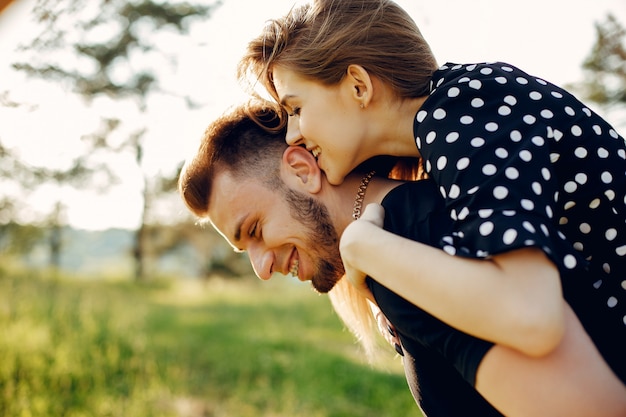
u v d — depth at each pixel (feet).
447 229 4.36
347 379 26.09
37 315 30.94
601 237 4.52
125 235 83.66
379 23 5.16
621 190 4.55
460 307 3.89
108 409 21.36
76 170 73.67
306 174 5.51
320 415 22.29
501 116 4.41
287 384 25.98
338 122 5.13
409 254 4.18
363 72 5.03
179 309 47.67
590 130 4.61
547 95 4.65
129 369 26.11
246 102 5.98
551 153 4.46
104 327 32.35
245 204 5.60
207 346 32.81
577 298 4.49
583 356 4.01
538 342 3.69
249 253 5.81
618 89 40.45
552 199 4.12
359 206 5.44
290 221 5.53
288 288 65.26
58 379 22.56
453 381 4.81
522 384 3.99
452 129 4.40
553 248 3.82
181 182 6.04
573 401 3.93
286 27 5.37
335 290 6.73
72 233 75.15
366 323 6.70
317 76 5.13
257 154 5.66
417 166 5.84
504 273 3.81
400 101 5.14
